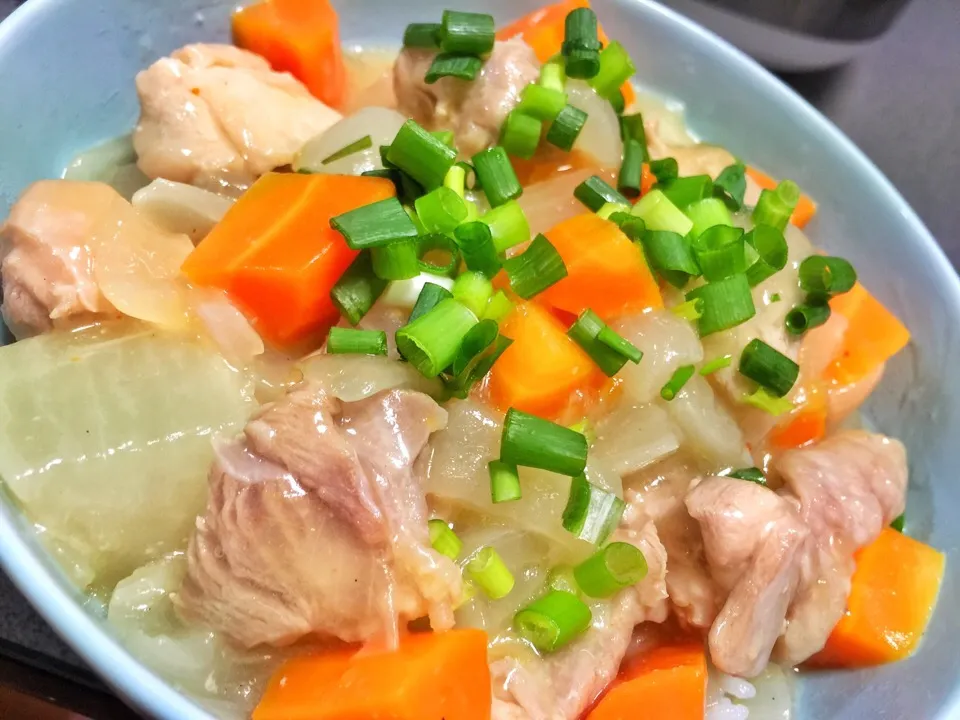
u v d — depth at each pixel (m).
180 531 0.13
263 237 0.14
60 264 0.13
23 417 0.12
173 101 0.17
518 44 0.18
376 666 0.11
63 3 0.16
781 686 0.16
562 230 0.15
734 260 0.16
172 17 0.19
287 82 0.19
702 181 0.17
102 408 0.13
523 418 0.13
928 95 0.27
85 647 0.11
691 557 0.15
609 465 0.14
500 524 0.14
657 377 0.15
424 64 0.18
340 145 0.17
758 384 0.16
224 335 0.14
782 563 0.14
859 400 0.19
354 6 0.22
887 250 0.20
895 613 0.16
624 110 0.20
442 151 0.15
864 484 0.16
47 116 0.16
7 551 0.11
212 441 0.12
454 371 0.13
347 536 0.12
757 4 0.24
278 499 0.12
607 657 0.14
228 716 0.12
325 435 0.12
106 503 0.12
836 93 0.26
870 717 0.15
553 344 0.14
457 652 0.12
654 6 0.22
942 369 0.19
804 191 0.21
